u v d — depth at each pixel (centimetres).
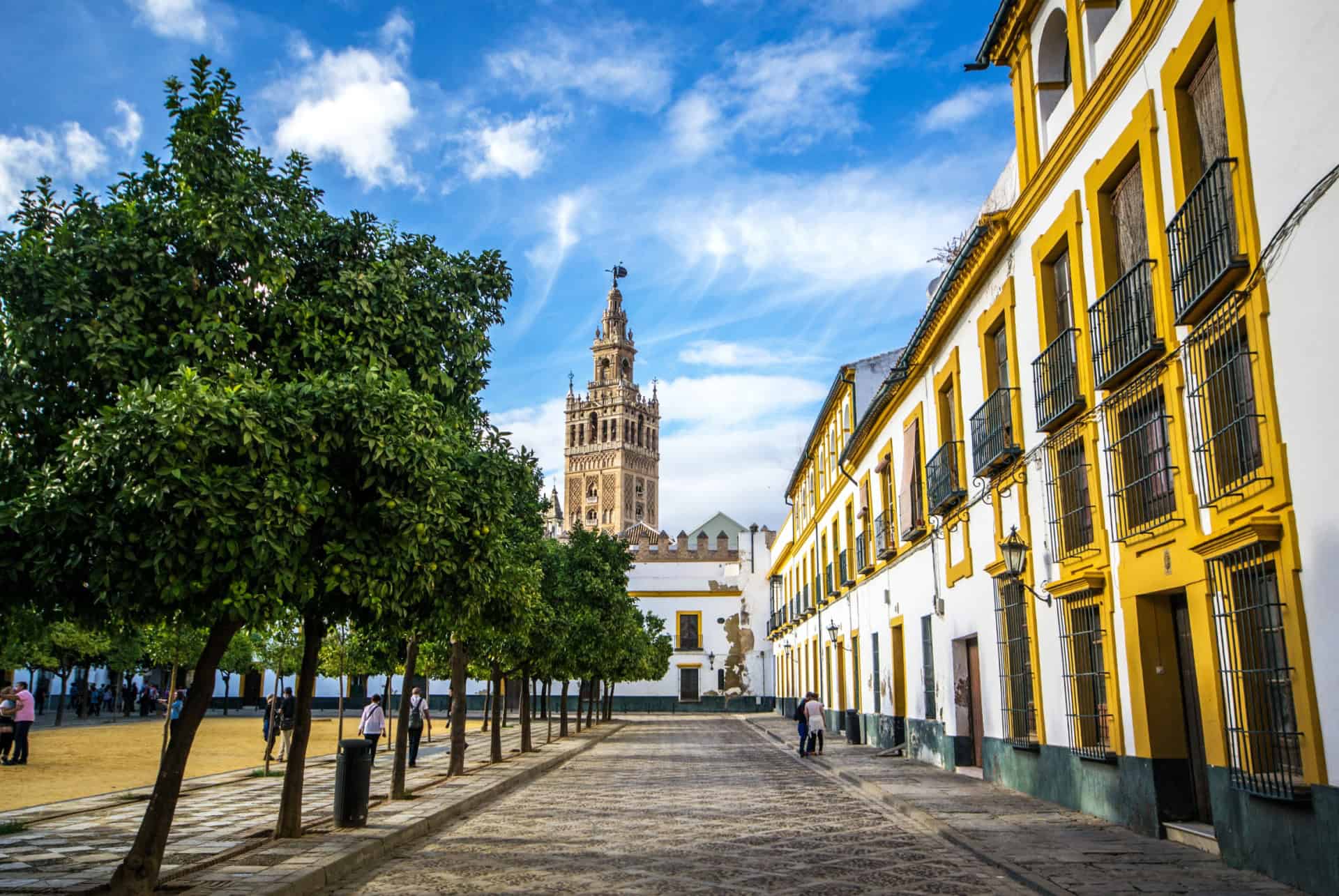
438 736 3609
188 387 668
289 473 723
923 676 1970
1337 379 657
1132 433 948
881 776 1689
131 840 1048
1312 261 680
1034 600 1291
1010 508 1388
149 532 663
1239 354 757
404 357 918
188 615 734
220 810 1327
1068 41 1220
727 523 9106
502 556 988
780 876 859
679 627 6200
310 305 848
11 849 990
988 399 1436
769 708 6066
